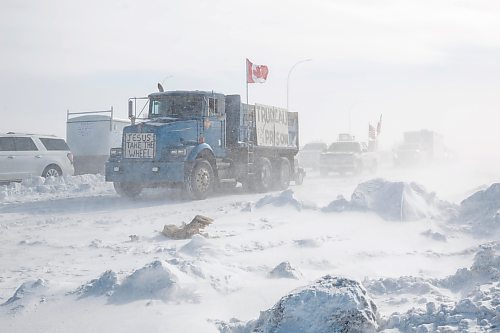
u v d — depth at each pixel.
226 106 16.34
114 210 12.59
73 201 14.52
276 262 6.54
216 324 4.31
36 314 4.60
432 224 9.31
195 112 15.10
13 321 4.45
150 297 4.91
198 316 4.48
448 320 3.79
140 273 5.12
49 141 18.73
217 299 4.98
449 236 8.58
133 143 14.41
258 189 17.25
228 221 10.06
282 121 18.80
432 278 5.36
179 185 15.04
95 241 8.31
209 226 9.45
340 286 4.09
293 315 3.88
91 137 24.78
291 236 8.34
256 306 4.91
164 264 5.21
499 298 4.08
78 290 5.15
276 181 18.41
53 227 10.07
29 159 17.72
